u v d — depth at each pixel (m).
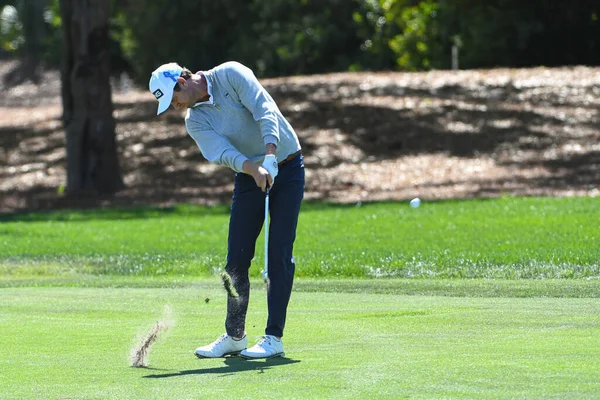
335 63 152.50
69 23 87.38
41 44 198.00
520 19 124.44
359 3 151.62
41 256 52.47
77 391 18.34
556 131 98.38
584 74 113.62
